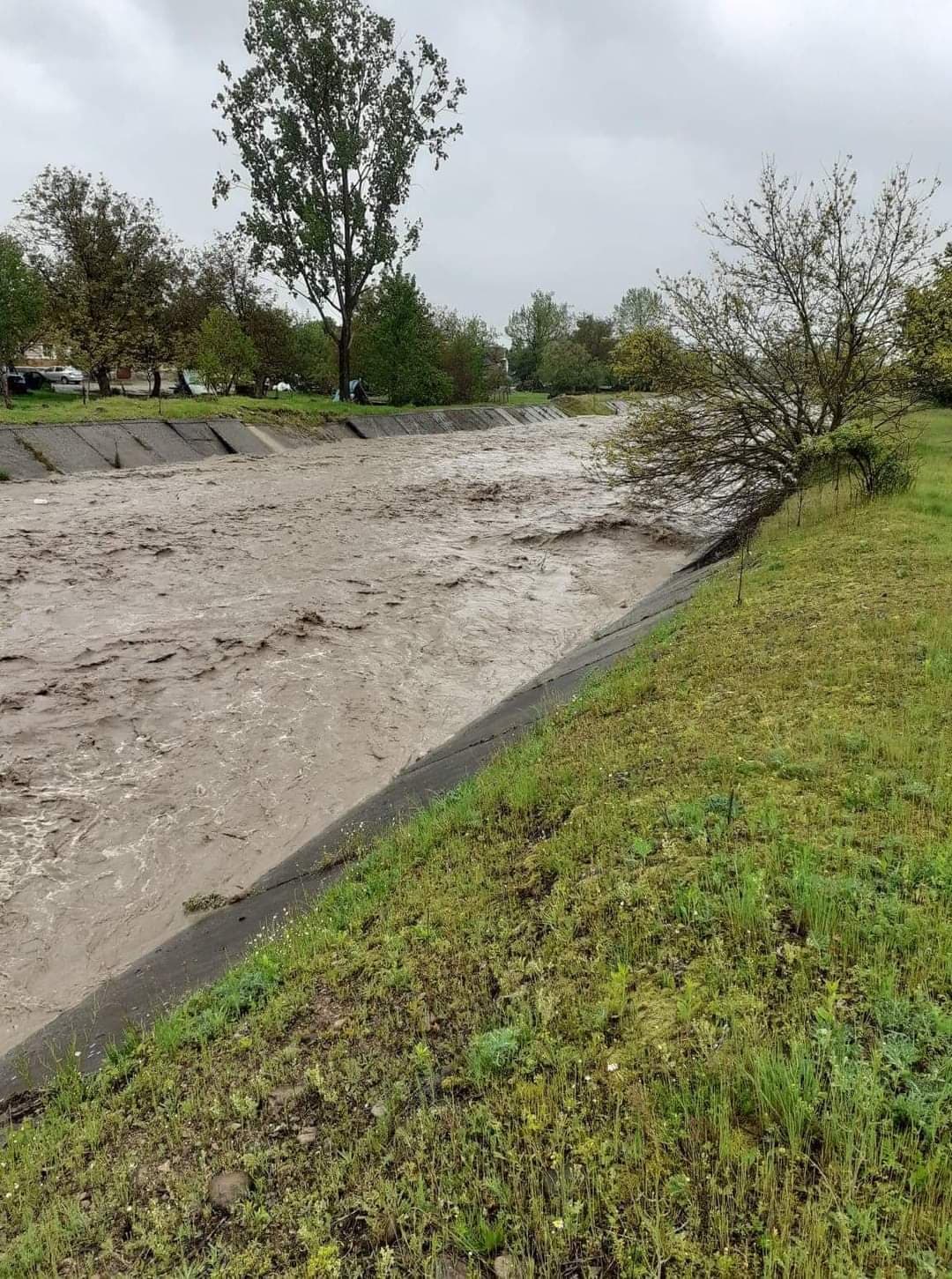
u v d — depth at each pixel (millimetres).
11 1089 3932
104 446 23953
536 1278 2070
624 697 6418
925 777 4113
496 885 4164
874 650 5977
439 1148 2549
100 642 10242
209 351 35219
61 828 6551
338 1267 2248
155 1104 3287
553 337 88000
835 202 12328
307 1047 3350
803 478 13711
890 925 3037
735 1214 2098
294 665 9883
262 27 33875
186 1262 2420
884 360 13109
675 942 3217
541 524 18453
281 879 5777
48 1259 2596
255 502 19562
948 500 10680
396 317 46250
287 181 36000
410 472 26016
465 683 9781
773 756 4582
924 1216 1987
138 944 5344
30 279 26328
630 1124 2447
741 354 13930
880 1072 2408
